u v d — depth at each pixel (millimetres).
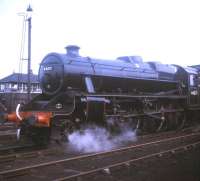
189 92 20547
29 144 13898
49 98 14844
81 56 15234
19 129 13555
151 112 17469
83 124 13930
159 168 9930
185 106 20344
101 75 15234
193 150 12828
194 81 21266
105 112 14734
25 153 11406
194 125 21875
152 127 17953
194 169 9906
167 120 19078
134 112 16547
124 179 8742
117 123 15312
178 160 11047
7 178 8398
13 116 13992
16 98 27609
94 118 14016
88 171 9039
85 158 10812
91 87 14484
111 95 15109
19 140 14750
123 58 18094
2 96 27750
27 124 13117
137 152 12273
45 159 10922
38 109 14062
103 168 9289
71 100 13484
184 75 20719
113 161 10680
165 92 19391
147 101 17203
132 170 9617
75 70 14281
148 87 18234
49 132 13281
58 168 9602
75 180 8383
